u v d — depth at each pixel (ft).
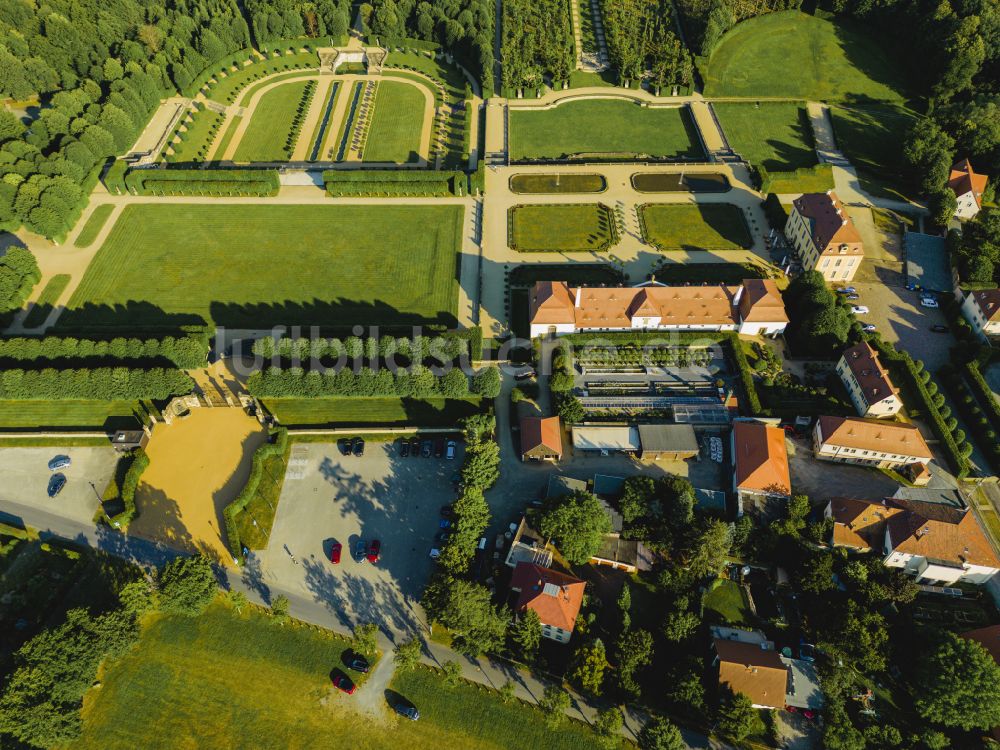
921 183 652.48
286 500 451.12
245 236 642.63
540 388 513.04
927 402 480.23
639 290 533.96
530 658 368.68
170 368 513.04
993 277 564.71
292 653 380.99
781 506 431.02
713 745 343.05
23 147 650.43
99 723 355.56
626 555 414.62
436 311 571.69
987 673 331.77
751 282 532.32
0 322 549.54
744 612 392.06
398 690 366.63
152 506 446.60
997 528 430.20
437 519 442.09
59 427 490.49
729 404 491.72
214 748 347.36
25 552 423.64
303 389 492.13
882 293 577.84
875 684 362.94
